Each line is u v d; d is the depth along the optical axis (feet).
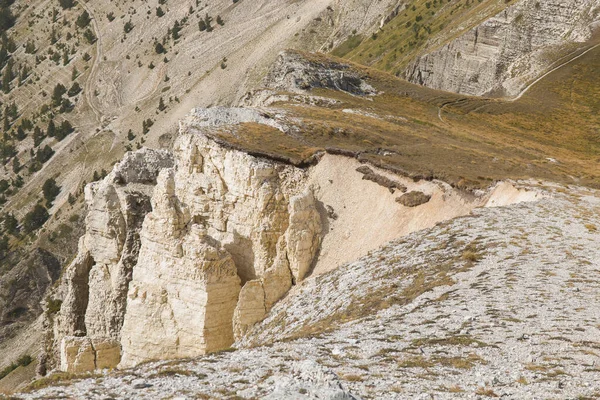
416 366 86.84
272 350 96.22
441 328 101.71
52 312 298.15
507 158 254.06
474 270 128.67
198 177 198.39
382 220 183.42
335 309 140.15
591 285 115.75
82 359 206.49
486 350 91.35
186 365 89.71
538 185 195.21
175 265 181.78
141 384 80.79
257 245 187.52
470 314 106.22
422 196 183.52
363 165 195.52
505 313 104.99
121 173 243.19
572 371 83.87
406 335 100.42
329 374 75.66
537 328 98.02
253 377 82.74
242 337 173.99
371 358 90.84
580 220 158.61
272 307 176.86
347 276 155.94
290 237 181.78
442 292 121.19
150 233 186.91
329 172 195.72
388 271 144.46
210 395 77.00
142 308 185.68
